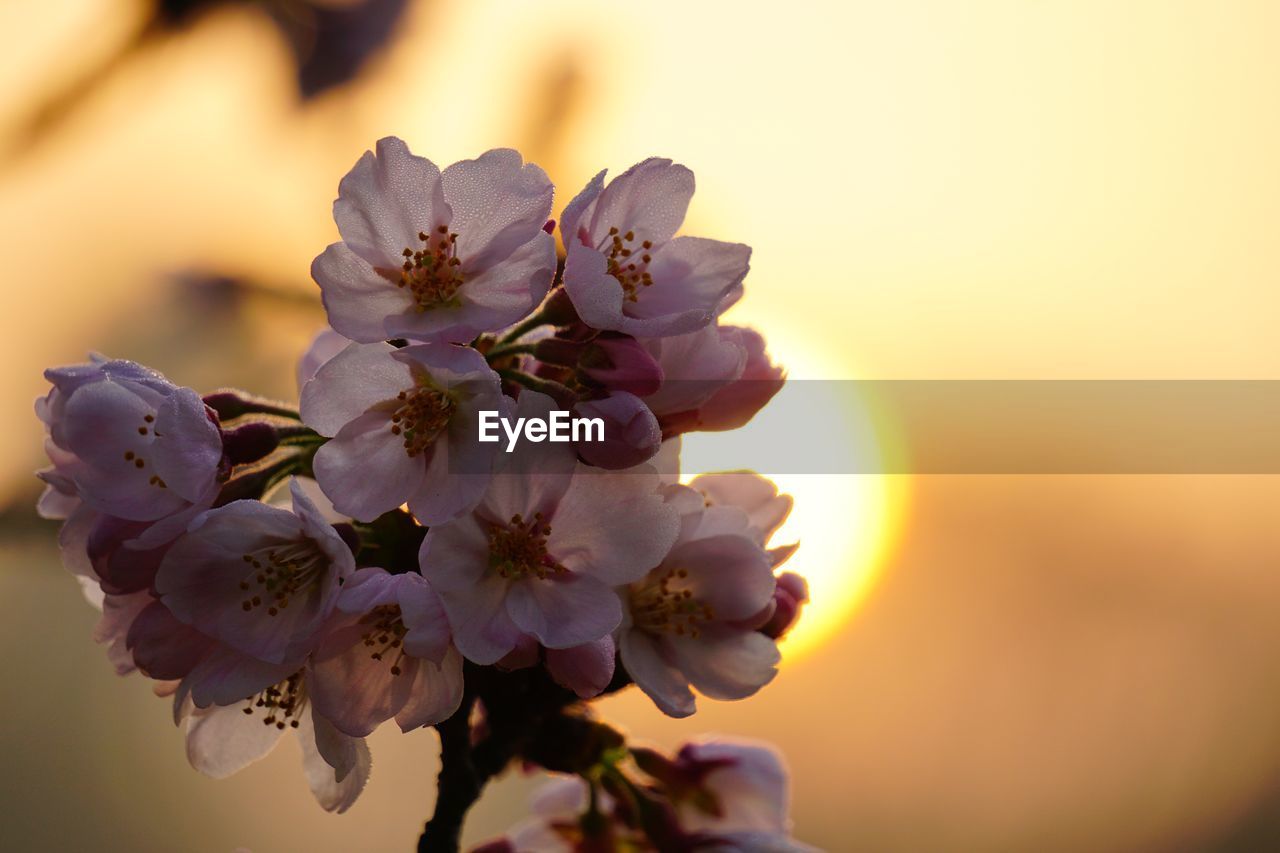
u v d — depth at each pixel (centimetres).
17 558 39
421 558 29
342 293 30
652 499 31
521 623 30
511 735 33
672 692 32
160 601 30
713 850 35
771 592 32
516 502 30
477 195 31
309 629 29
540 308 31
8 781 78
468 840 78
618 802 36
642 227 32
